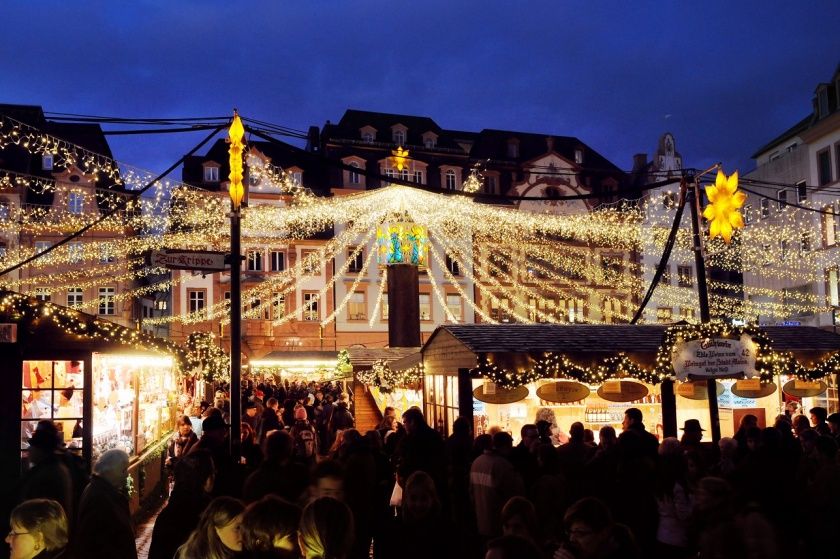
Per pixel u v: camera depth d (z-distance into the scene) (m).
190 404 21.72
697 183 14.61
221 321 43.00
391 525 6.32
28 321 10.80
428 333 49.97
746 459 7.67
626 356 13.94
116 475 5.83
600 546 4.66
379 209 24.20
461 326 15.60
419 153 52.16
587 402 15.61
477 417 15.20
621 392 14.66
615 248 51.66
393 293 23.05
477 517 7.94
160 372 17.69
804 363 14.62
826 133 37.16
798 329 16.17
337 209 33.38
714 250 43.25
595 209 53.25
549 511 7.12
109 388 12.35
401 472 8.26
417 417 9.57
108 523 5.59
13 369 10.66
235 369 10.23
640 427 10.15
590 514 4.70
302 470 6.93
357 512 7.67
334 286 49.44
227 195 46.31
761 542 5.12
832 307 32.97
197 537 4.48
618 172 56.50
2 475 10.37
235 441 10.05
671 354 13.66
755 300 43.34
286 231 47.97
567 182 54.59
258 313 47.88
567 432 15.45
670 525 6.91
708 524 5.24
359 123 53.34
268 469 6.81
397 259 23.06
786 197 40.62
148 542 11.62
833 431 11.32
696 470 7.71
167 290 49.41
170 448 16.55
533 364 13.66
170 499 6.07
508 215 38.84
